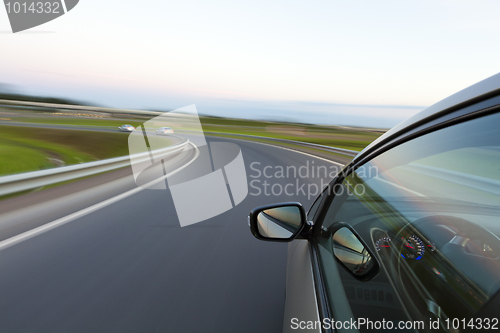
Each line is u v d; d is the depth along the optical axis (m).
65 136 25.06
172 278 2.85
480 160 0.77
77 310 2.35
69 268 3.05
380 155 1.26
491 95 0.71
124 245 3.66
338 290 1.07
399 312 0.79
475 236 0.77
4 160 11.96
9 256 3.33
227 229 4.23
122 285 2.73
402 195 1.06
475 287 0.65
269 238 1.62
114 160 9.51
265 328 2.14
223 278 2.86
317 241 1.56
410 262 0.87
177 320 2.23
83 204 5.54
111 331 2.12
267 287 2.70
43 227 4.28
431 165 0.98
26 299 2.50
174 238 3.88
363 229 1.17
